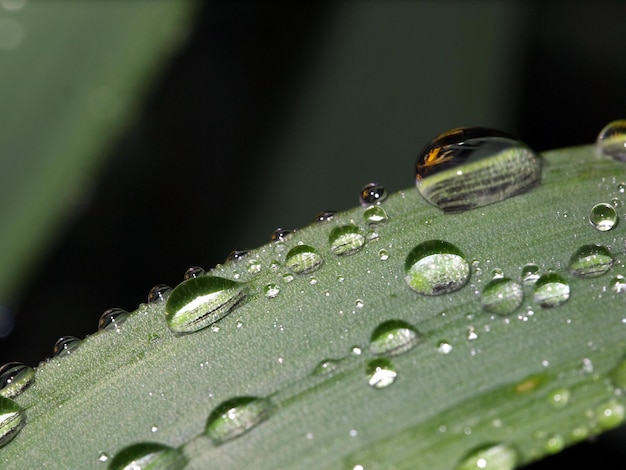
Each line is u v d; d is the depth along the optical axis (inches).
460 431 3.1
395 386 3.1
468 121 4.1
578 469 3.8
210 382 3.2
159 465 3.1
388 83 4.1
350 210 3.4
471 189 3.3
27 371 3.3
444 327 3.2
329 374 3.2
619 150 3.4
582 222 3.3
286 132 4.2
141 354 3.2
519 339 3.1
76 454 3.2
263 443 3.1
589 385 3.1
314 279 3.3
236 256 3.4
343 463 3.1
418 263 3.3
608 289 3.2
